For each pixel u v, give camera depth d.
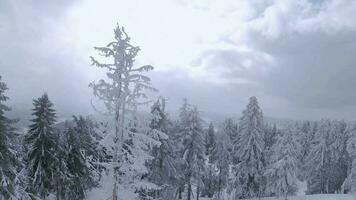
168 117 40.09
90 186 33.59
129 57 14.74
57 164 31.31
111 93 14.77
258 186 50.25
